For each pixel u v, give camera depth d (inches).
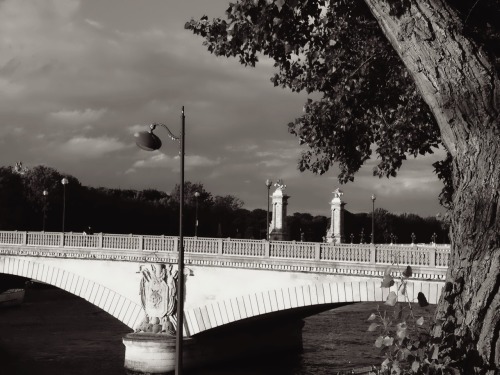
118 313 1934.1
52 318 2810.0
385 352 331.0
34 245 2102.6
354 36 738.2
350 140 788.6
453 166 354.3
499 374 316.8
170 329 1841.8
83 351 2096.5
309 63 764.6
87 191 4667.8
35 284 4035.4
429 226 5772.6
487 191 334.0
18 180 4281.5
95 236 2011.6
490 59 332.8
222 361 1910.7
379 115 791.7
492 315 325.7
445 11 333.7
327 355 2068.2
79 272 2020.2
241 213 5600.4
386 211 5531.5
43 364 1900.8
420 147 801.6
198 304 1796.3
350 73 741.9
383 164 801.6
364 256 1518.2
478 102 332.8
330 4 651.5
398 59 722.2
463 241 341.7
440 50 335.3
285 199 2773.1
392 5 341.1
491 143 333.7
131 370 1798.7
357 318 2819.9
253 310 1706.4
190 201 5334.6
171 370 1785.2
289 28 654.5
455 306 336.8
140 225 4800.7
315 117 777.6
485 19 354.0
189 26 692.1
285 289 1651.1
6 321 2706.7
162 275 1850.4
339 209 2834.6
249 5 569.9
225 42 673.0
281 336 2113.7
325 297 1578.5
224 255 1747.0
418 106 765.9
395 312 330.0
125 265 1935.3
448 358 311.6
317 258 1593.3
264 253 1690.5
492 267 330.6
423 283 1371.8
